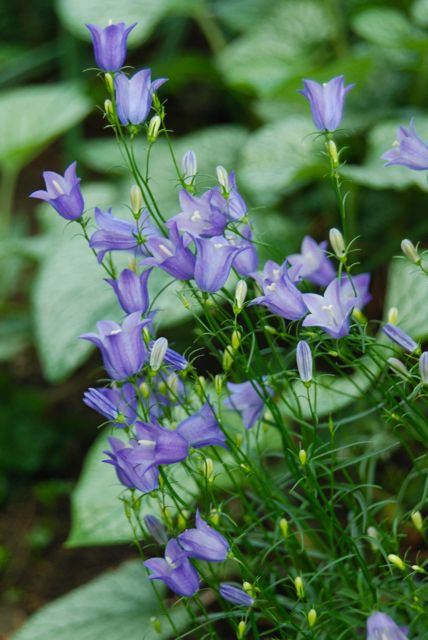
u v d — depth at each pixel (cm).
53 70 208
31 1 210
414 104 139
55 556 117
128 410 84
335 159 83
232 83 143
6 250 137
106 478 100
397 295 99
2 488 126
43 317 115
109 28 82
